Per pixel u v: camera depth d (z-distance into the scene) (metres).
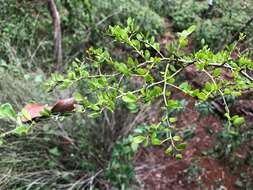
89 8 5.09
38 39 4.62
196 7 5.93
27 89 3.32
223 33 5.02
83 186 3.31
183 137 3.80
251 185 3.70
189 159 3.93
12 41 4.49
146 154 3.93
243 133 3.89
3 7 4.74
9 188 3.02
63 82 1.62
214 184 3.74
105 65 3.44
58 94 3.28
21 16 4.77
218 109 4.00
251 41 4.38
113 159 3.25
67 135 3.33
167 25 5.88
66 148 3.42
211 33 5.09
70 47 4.81
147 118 3.64
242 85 1.42
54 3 4.51
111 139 3.50
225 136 3.82
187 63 1.42
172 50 1.43
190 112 4.18
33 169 3.23
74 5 5.01
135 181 3.55
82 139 3.44
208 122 4.17
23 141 3.20
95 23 5.07
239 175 3.81
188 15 5.75
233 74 1.39
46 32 4.77
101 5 5.27
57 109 1.53
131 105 1.35
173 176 3.80
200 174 3.81
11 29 4.55
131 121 3.55
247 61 1.37
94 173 3.39
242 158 3.89
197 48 5.06
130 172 3.32
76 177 3.35
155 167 3.82
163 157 3.93
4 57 4.22
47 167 3.29
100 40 4.97
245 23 4.73
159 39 5.44
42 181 3.12
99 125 3.51
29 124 1.48
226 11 5.47
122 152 3.23
